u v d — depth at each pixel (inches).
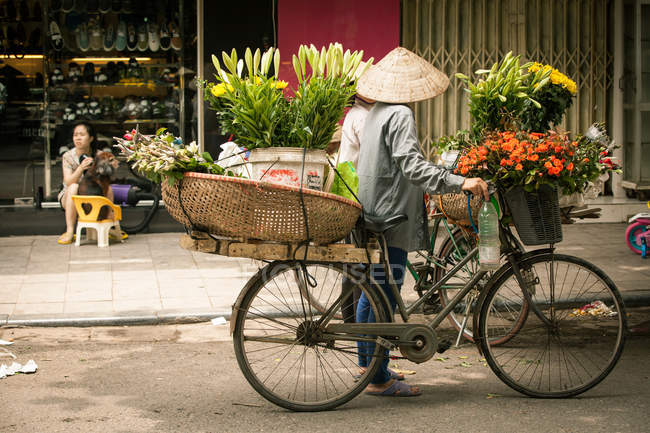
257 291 164.7
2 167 390.6
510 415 164.4
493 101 182.7
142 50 395.5
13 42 391.9
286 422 161.2
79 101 396.5
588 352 208.2
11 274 293.1
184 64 394.0
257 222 151.9
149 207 382.3
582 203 204.8
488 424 159.5
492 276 175.8
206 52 382.9
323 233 155.9
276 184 148.5
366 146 170.6
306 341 168.6
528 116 197.5
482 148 165.5
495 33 400.8
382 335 169.8
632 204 405.1
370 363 169.8
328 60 161.3
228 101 165.6
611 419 161.8
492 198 169.0
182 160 151.6
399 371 195.0
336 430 156.7
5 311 245.0
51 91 395.2
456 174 170.1
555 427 157.5
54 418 163.3
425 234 175.3
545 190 169.9
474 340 175.9
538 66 196.5
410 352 170.4
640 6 410.0
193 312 245.4
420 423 160.1
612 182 425.1
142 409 168.9
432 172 161.3
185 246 157.4
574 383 183.6
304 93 158.6
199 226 156.0
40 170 394.6
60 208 377.1
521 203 169.0
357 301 177.9
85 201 342.3
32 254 328.2
